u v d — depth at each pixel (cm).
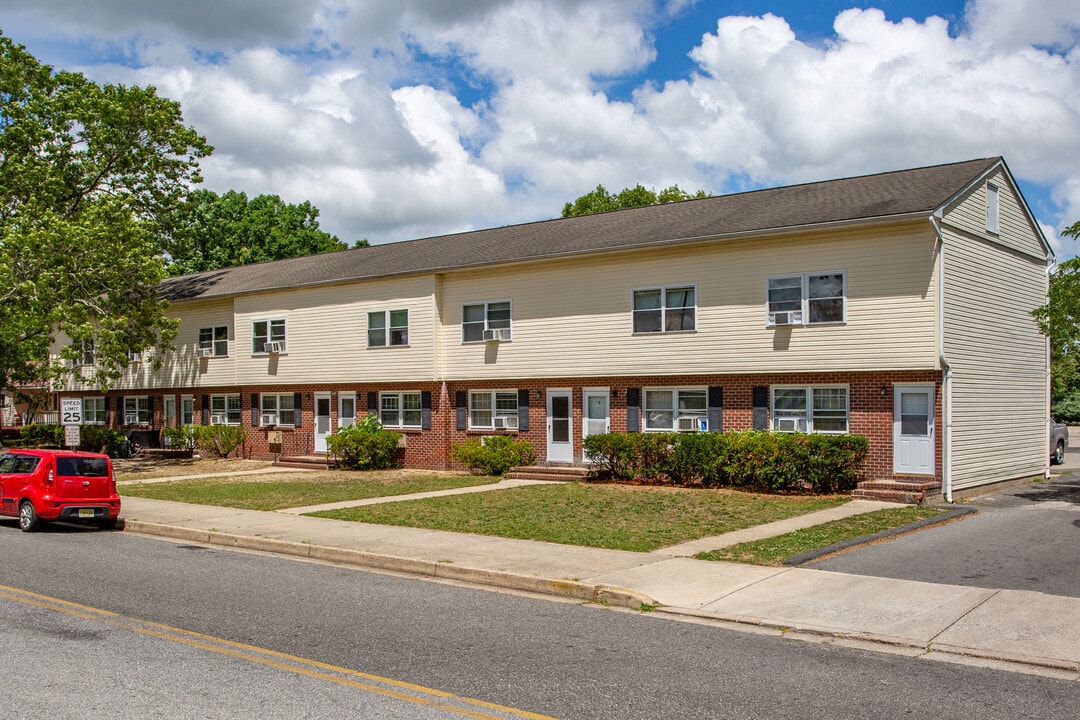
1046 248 2602
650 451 2322
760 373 2256
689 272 2373
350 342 3081
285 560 1380
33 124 3198
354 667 779
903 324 2052
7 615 972
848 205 2217
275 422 3366
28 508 1689
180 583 1172
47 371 3191
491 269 2777
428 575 1255
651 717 653
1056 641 855
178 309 3738
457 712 660
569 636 899
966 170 2262
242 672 760
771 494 2078
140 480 2681
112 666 775
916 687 730
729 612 984
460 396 2869
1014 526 1619
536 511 1814
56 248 2978
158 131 3500
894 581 1130
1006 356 2348
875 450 2100
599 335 2541
